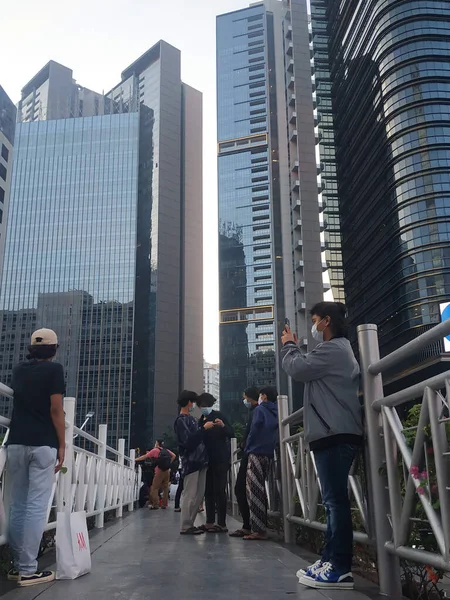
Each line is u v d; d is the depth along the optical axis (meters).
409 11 86.88
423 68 84.50
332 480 3.49
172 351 144.25
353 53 104.94
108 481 9.52
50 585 3.62
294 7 139.88
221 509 7.40
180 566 4.34
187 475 7.05
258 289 131.12
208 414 7.88
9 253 146.88
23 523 3.87
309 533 5.49
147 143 166.50
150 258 151.00
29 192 151.62
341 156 112.31
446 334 2.59
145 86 177.25
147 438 133.25
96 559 4.74
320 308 3.84
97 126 155.38
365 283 97.06
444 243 77.50
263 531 6.30
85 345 137.75
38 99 186.12
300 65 134.50
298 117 130.75
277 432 6.62
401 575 3.62
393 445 3.28
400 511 3.18
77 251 145.00
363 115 98.69
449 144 81.19
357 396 3.62
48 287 142.88
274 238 131.38
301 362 3.63
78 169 152.12
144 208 158.50
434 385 2.73
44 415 4.12
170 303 148.25
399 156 84.44
